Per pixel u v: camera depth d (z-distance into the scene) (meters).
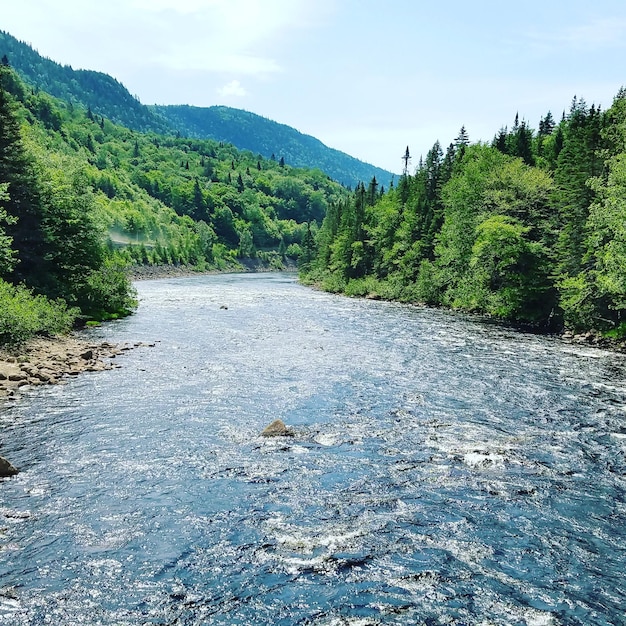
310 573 8.88
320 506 11.21
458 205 60.28
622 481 12.83
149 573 8.75
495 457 14.11
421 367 25.47
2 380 19.95
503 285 50.12
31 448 13.97
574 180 42.84
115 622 7.56
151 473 12.63
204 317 43.34
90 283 40.47
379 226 86.56
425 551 9.63
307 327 38.75
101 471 12.67
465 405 19.08
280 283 105.44
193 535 9.95
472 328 40.88
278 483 12.26
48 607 7.83
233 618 7.73
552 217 48.66
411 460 13.80
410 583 8.67
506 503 11.56
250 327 37.94
